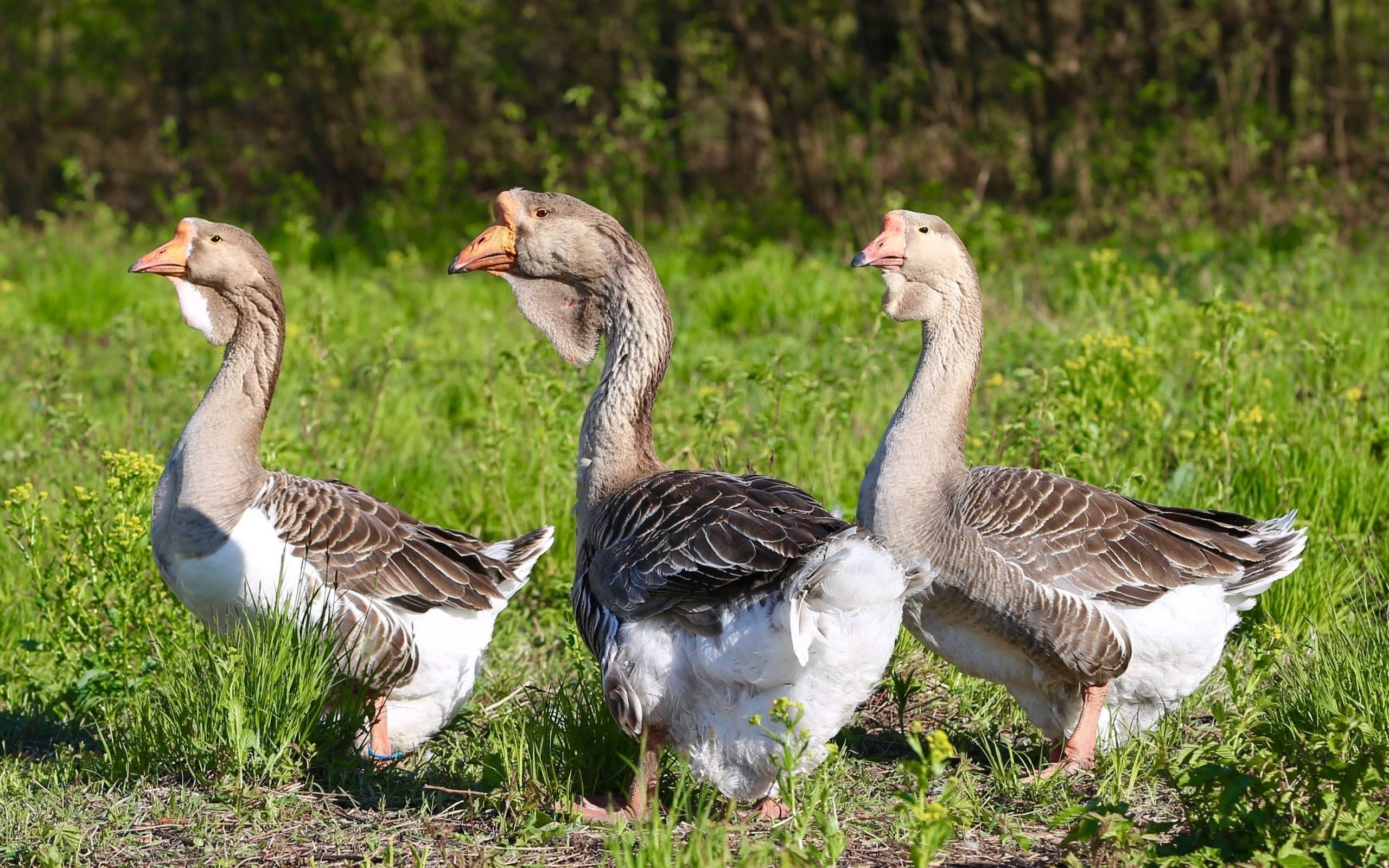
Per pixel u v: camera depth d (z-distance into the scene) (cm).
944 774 809
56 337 2092
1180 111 3275
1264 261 2041
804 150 3316
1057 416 1224
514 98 3766
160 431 1507
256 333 940
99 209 3134
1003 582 830
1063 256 2527
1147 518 868
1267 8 3130
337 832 726
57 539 1059
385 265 3002
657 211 3322
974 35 3350
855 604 626
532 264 815
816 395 1327
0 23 3906
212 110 4075
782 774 676
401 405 1645
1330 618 1030
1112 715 877
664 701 695
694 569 659
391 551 917
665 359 809
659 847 629
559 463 1270
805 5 3225
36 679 1003
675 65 3538
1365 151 3184
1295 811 670
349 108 3766
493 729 861
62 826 733
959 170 3397
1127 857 642
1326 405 1378
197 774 802
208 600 903
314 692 838
